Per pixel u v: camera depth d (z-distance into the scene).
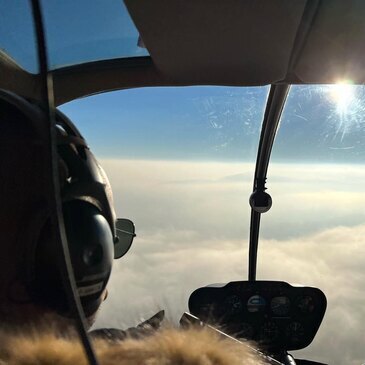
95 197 0.47
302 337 1.43
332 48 1.07
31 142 0.43
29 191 0.43
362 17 0.91
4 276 0.43
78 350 0.42
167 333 0.47
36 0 0.31
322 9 0.88
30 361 0.41
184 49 1.07
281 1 0.83
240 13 0.87
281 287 1.42
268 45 1.04
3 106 0.45
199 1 0.83
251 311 1.41
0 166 0.43
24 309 0.44
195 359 0.43
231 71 1.23
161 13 0.88
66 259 0.31
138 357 0.43
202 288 1.39
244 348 0.48
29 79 0.93
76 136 0.49
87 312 0.47
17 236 0.43
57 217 0.31
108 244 0.47
